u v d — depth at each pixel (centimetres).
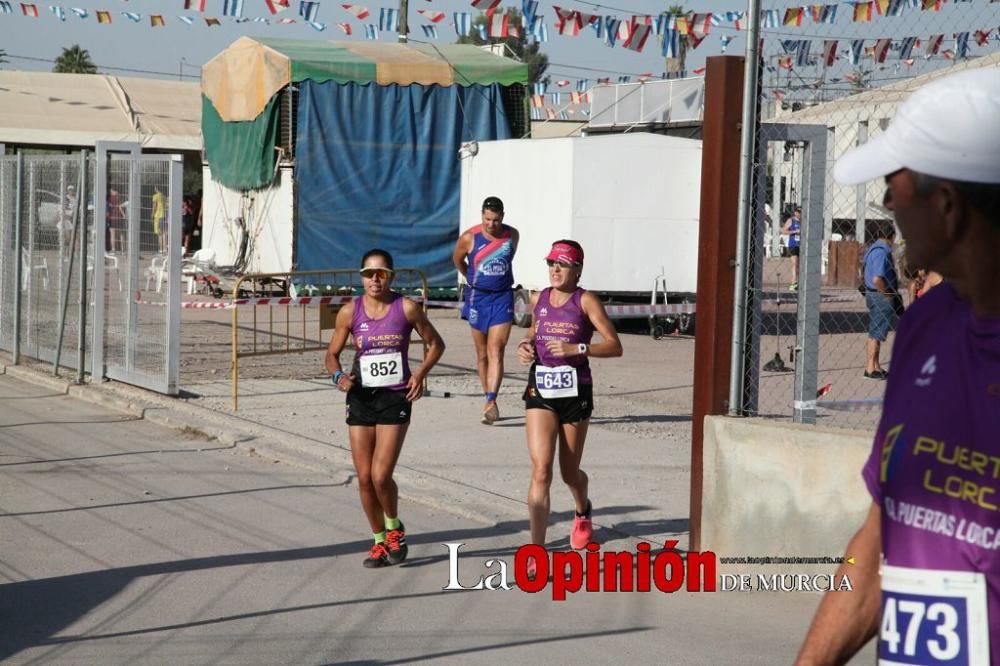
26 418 2577
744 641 1265
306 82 5009
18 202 3331
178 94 8931
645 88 5678
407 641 1263
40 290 3269
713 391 1490
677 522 1717
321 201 5062
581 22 2969
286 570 1518
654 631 1298
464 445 2266
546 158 4362
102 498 1877
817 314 1619
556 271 1488
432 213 5231
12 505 1822
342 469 2050
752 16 1455
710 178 1481
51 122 8006
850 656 575
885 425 503
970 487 464
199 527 1716
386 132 5138
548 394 1477
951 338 482
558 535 1675
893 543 491
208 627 1302
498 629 1306
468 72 5228
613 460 2147
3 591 1412
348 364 3438
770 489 1423
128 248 2866
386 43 5603
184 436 2403
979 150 443
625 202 4300
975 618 463
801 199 1598
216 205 5941
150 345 2805
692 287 4381
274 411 2588
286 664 1191
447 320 4816
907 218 471
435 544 1648
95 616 1330
